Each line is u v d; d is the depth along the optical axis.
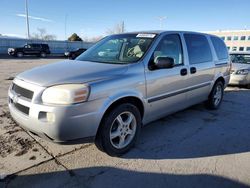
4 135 3.82
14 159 3.12
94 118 2.80
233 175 2.88
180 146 3.63
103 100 2.85
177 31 4.26
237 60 9.51
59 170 2.91
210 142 3.81
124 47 3.84
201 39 4.83
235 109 5.74
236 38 56.59
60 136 2.66
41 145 3.52
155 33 3.94
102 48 4.10
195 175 2.87
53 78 2.85
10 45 36.50
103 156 3.26
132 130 3.40
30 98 2.77
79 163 3.07
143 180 2.76
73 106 2.62
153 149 3.51
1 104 5.52
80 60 3.82
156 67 3.55
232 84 8.52
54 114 2.59
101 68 3.18
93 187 2.62
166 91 3.79
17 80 3.12
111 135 3.12
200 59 4.66
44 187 2.60
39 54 31.17
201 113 5.32
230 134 4.16
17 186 2.60
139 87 3.29
